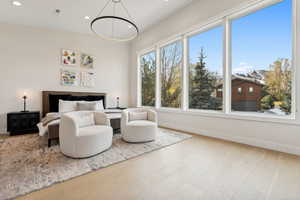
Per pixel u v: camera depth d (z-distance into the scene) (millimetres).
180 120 4168
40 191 1455
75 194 1414
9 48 4047
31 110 4301
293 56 2336
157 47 4934
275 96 2594
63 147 2295
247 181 1627
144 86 5648
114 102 5785
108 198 1362
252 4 2730
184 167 1957
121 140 3164
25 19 3975
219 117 3273
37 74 4387
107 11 3773
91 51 5254
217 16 3188
